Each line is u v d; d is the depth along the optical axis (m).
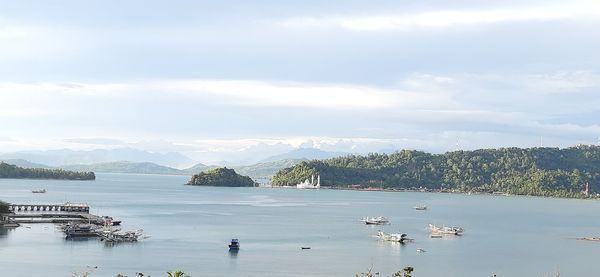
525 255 169.12
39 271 126.56
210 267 135.38
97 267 131.88
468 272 141.38
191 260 142.62
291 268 136.75
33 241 161.88
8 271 125.81
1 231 179.00
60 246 155.50
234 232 198.50
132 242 165.75
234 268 134.75
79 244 159.38
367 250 167.12
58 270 127.94
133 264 136.12
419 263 150.12
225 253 153.38
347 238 191.50
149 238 175.25
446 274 138.25
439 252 168.88
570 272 145.62
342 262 146.75
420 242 189.75
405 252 166.00
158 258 143.75
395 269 141.12
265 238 185.25
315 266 140.25
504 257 164.50
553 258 165.12
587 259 164.62
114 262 137.50
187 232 193.62
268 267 136.88
